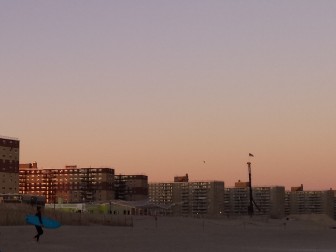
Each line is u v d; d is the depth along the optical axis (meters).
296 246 63.06
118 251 44.66
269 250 54.00
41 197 162.12
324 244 69.50
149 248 51.00
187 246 56.94
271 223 183.00
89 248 46.62
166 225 130.12
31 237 55.09
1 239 50.09
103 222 108.56
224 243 67.31
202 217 181.88
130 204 178.00
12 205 101.75
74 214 107.38
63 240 56.03
